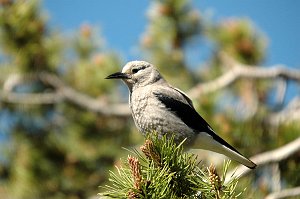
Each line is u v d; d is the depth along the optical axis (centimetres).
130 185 617
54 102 1481
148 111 959
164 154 646
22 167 1388
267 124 1095
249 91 1380
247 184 983
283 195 955
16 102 1466
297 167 1010
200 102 1150
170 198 612
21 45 1341
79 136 1497
